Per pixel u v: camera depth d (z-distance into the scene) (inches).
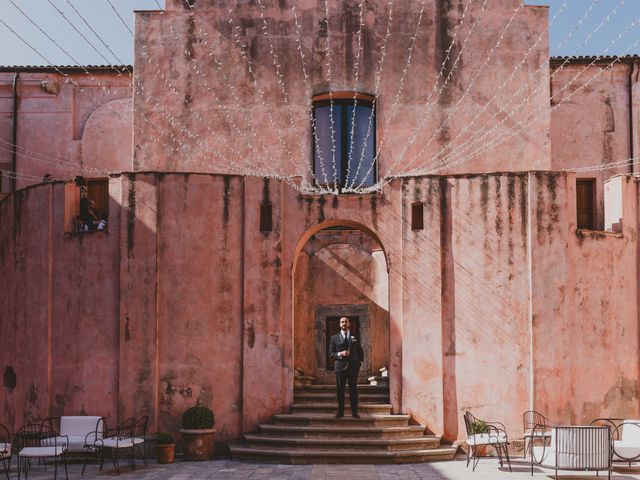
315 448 658.2
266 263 716.7
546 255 695.7
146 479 584.7
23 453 582.9
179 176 723.4
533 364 685.3
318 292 815.1
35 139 925.8
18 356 749.3
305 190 817.5
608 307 710.5
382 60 830.5
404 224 716.0
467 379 693.9
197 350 709.9
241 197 725.9
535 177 701.9
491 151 820.6
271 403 703.1
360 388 737.0
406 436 677.9
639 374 714.2
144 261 715.4
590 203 897.5
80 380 718.5
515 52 829.8
